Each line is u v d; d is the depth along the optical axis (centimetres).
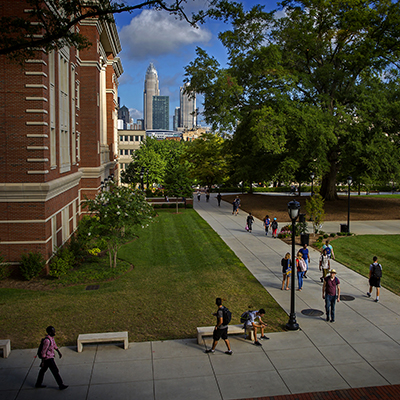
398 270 2030
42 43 1346
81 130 3153
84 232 2123
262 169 4162
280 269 2034
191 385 959
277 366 1055
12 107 1764
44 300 1518
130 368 1033
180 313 1416
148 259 2233
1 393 910
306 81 3919
